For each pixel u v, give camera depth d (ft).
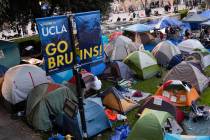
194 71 51.75
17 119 45.29
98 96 47.93
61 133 39.70
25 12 77.51
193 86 50.52
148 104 41.83
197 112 42.34
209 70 65.36
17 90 46.88
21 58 72.59
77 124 36.65
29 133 40.88
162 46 69.26
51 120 41.37
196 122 41.34
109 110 44.62
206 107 44.88
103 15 85.46
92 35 32.71
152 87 56.24
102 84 57.72
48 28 29.66
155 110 38.68
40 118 41.04
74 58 31.83
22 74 47.44
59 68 31.12
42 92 42.24
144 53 62.34
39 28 29.17
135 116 43.01
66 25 30.81
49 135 39.88
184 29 100.58
